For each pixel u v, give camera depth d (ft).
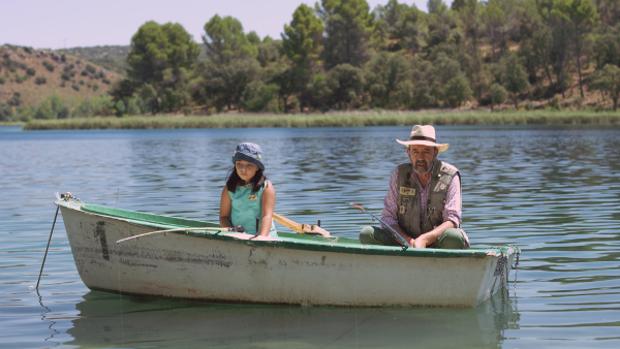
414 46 458.91
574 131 161.38
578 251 29.66
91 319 21.90
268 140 150.61
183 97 451.53
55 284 26.05
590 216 38.29
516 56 355.36
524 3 426.92
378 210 42.24
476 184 55.57
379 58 404.16
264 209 24.26
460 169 69.87
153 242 23.47
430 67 373.20
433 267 22.16
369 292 22.47
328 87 403.75
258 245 22.34
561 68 346.13
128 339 19.97
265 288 22.88
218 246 22.81
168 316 22.20
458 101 349.82
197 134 210.38
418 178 24.23
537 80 361.10
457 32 426.92
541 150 96.58
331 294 22.59
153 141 163.02
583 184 53.83
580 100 326.24
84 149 130.62
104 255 24.35
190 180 64.13
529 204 43.34
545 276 25.85
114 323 21.48
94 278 24.82
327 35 437.17
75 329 20.93
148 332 20.58
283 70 428.15
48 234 35.83
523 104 344.28
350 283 22.41
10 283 26.20
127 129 298.76
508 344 18.99
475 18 422.41
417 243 22.86
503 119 233.14
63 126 309.63
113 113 484.74
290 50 427.74
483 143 117.29
